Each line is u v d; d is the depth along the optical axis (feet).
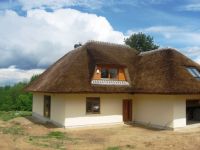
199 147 50.60
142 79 79.20
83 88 70.38
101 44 89.61
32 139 54.80
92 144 53.67
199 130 69.41
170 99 70.18
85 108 73.82
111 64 76.89
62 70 76.74
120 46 93.40
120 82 78.33
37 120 87.71
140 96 80.28
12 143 46.01
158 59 82.02
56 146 49.85
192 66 81.30
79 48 87.20
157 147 50.98
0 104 135.54
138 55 93.81
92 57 79.30
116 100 79.15
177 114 70.18
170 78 71.41
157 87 71.00
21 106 131.75
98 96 75.87
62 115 72.38
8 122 84.48
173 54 81.20
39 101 92.63
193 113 83.46
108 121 77.15
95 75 74.74
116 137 61.21
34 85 92.48
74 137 61.00
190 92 69.21
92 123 74.54
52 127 73.46
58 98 75.61
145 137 60.95
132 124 79.77
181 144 52.90
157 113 74.02
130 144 53.88
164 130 70.13
